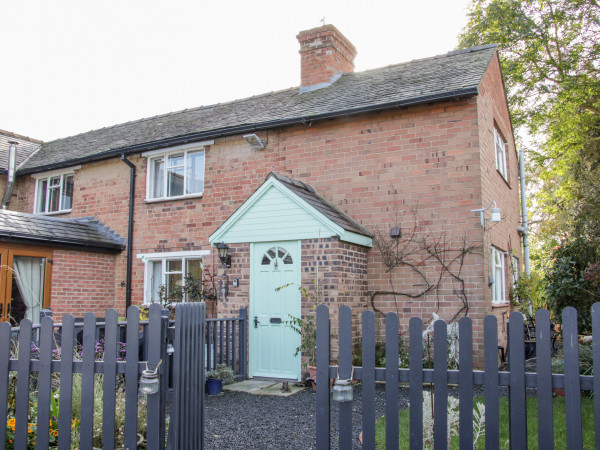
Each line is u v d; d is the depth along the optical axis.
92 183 14.54
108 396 3.92
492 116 11.31
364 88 11.75
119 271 13.57
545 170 21.77
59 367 4.07
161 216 13.02
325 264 8.95
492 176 10.73
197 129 12.85
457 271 9.37
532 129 21.44
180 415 3.89
